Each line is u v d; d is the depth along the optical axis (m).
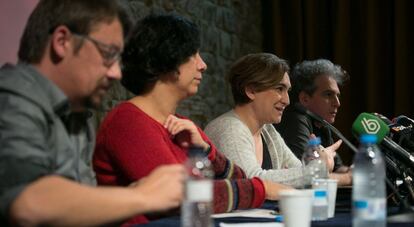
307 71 8.88
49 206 3.17
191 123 5.48
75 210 3.20
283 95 6.93
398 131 5.58
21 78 3.60
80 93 3.85
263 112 6.92
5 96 3.50
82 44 3.76
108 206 3.26
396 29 13.45
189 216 3.48
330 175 6.02
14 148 3.34
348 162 13.41
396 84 13.45
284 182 6.20
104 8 3.82
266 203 5.73
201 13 11.96
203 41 11.95
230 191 4.87
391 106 13.73
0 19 6.44
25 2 6.72
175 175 3.56
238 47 13.44
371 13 13.71
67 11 3.76
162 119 5.38
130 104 5.20
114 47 3.86
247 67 6.91
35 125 3.49
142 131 4.98
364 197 3.60
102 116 9.01
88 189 3.28
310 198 3.55
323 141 8.79
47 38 3.79
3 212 3.22
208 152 5.59
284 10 14.20
